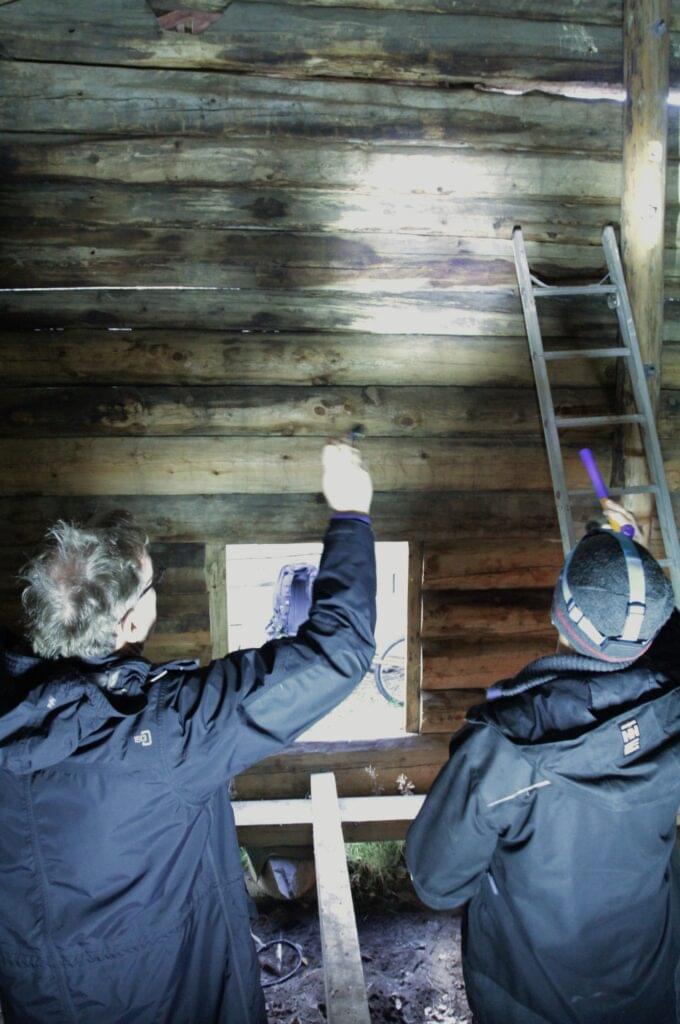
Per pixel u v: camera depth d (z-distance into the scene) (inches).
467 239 150.9
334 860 132.6
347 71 142.4
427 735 168.6
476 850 66.5
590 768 60.6
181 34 138.2
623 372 154.7
